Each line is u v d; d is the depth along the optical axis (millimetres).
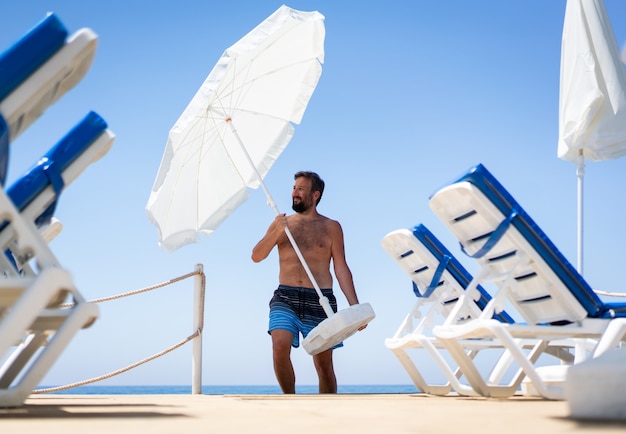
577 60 6719
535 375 3689
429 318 4992
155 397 4164
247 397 4270
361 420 1992
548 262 3930
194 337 5895
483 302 5133
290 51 6438
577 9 6844
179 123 5699
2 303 2365
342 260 5910
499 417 2080
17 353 2793
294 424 1818
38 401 3346
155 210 5965
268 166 6461
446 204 4195
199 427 1703
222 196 6414
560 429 1482
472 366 4121
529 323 4344
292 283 5750
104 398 3908
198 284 6004
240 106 6441
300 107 6586
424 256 4996
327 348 5355
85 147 2602
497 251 4129
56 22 2176
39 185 2488
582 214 6461
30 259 2721
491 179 3861
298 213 6031
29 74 2170
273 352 5559
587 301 3953
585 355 5055
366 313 5094
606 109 6523
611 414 1560
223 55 5910
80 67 2322
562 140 6715
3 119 2121
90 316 2170
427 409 2639
